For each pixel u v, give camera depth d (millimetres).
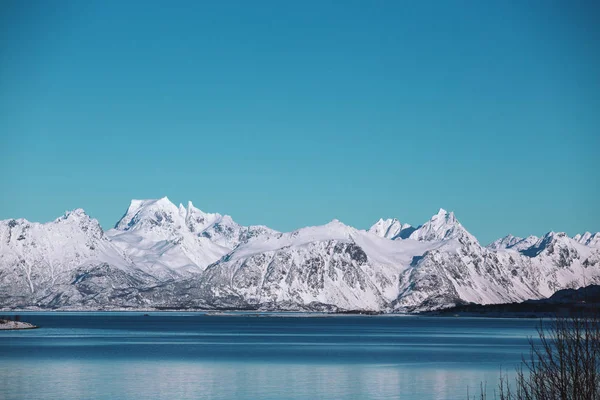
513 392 139875
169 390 142500
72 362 199875
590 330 65562
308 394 138750
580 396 64125
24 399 128750
